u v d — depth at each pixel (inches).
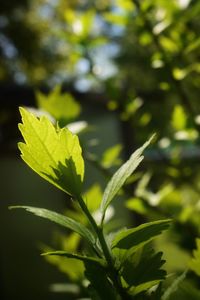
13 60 279.9
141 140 39.7
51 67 276.4
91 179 106.2
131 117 40.4
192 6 32.1
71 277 24.5
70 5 268.7
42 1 278.8
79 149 13.4
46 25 272.5
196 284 19.7
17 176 111.7
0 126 113.3
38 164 13.4
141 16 32.4
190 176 39.6
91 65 39.7
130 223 106.2
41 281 107.4
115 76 41.2
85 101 120.6
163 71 32.3
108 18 33.8
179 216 29.1
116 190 12.9
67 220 13.1
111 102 40.7
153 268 13.4
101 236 13.0
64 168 13.3
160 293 13.4
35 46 274.5
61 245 28.5
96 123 128.7
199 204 31.9
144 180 32.7
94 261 12.9
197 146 34.3
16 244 109.5
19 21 273.6
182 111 33.2
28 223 109.7
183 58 32.9
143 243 13.1
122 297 13.3
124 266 13.4
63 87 113.3
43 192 113.4
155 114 40.7
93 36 42.8
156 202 30.3
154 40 32.5
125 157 130.3
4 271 108.0
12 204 110.3
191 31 34.6
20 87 112.5
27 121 13.2
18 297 107.7
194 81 35.7
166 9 32.2
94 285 13.5
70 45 40.4
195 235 28.6
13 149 109.7
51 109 26.0
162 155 39.3
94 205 24.2
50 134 13.3
